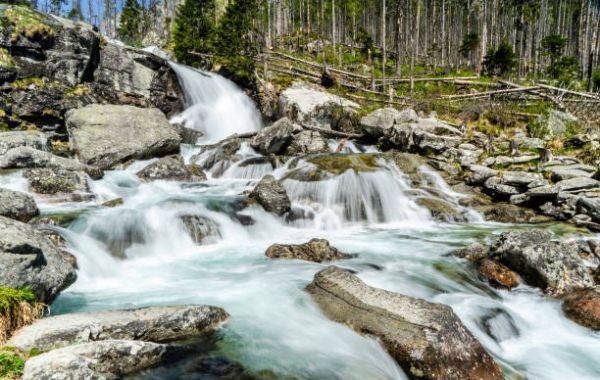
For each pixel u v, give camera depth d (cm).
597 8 6081
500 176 1664
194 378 494
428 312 623
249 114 2931
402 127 2198
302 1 6969
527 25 6425
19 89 1873
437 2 6644
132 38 6756
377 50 5228
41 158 1416
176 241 1077
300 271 902
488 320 743
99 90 2244
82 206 1210
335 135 2581
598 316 766
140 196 1385
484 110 2514
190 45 3444
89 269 861
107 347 487
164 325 576
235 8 3111
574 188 1525
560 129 2231
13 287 587
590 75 4203
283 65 3609
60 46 2092
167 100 2553
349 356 577
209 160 1959
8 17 1922
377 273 913
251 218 1270
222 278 869
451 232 1348
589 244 1139
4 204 954
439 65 5138
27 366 430
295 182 1600
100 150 1703
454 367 557
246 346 580
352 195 1537
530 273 905
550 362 672
